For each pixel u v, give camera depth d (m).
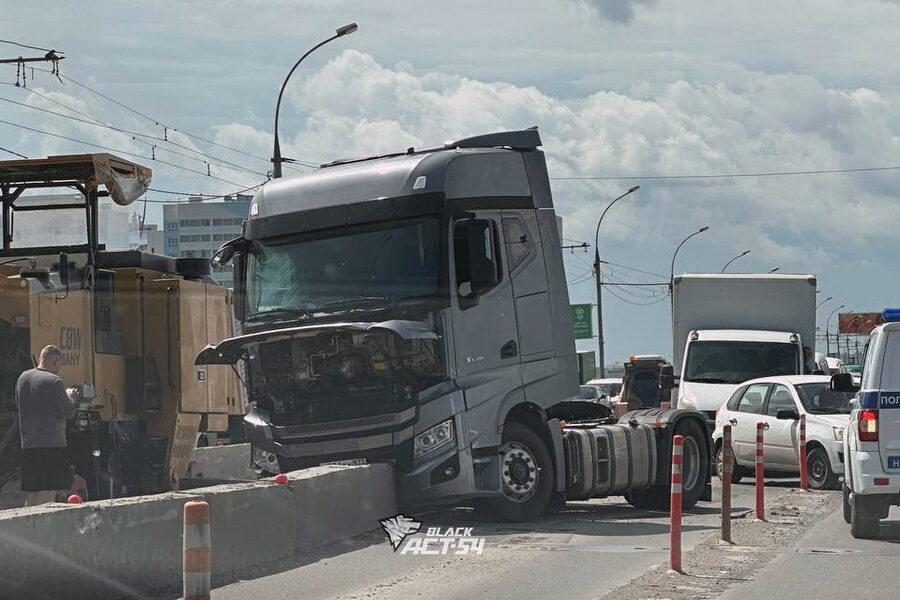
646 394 45.72
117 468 17.62
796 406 24.95
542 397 17.14
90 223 18.20
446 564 13.03
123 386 18.06
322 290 16.34
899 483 14.59
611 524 17.11
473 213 16.36
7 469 15.73
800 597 10.84
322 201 16.56
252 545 12.68
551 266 17.50
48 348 15.23
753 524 17.06
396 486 16.09
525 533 15.91
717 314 32.34
